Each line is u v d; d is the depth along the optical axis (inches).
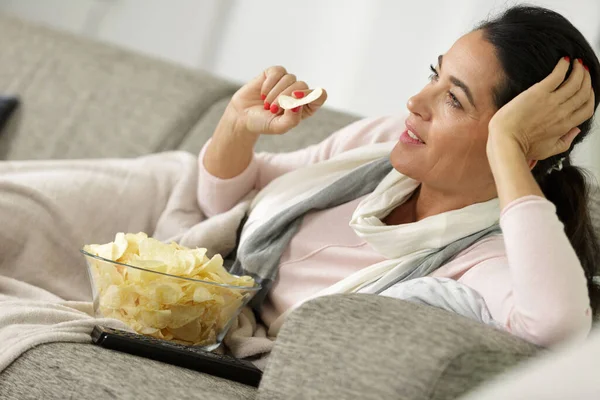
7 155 109.4
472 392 45.8
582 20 130.9
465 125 65.1
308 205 75.0
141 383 49.3
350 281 67.9
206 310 61.6
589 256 70.3
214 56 164.6
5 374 52.9
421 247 67.4
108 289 60.8
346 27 152.2
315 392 47.8
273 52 159.0
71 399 49.2
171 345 57.0
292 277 73.6
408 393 45.2
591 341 41.7
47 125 109.0
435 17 143.9
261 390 50.3
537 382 40.3
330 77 152.9
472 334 46.4
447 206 69.3
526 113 61.2
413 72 145.5
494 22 66.9
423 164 67.1
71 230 78.5
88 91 109.7
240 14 162.9
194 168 86.6
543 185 70.6
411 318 47.4
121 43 172.6
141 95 107.3
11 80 114.7
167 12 169.2
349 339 48.0
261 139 95.3
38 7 180.5
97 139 105.7
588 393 38.2
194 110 104.6
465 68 65.4
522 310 52.7
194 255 62.9
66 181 79.8
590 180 75.6
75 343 55.1
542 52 64.4
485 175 66.9
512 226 55.1
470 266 64.6
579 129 65.7
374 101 148.6
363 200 72.1
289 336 50.4
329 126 93.9
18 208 75.4
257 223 76.2
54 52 115.3
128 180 84.1
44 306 62.4
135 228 83.4
